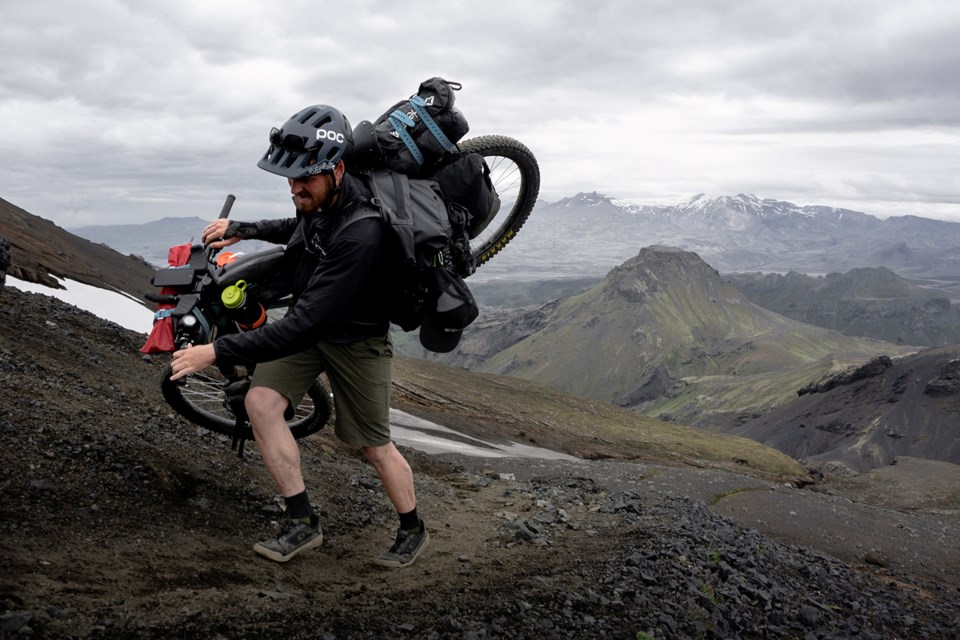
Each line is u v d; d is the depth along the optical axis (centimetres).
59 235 4238
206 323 460
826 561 998
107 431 600
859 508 1736
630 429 6066
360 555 547
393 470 508
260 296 481
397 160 444
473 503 959
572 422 5503
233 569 442
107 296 2828
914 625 757
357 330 448
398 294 442
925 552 1444
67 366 898
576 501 1089
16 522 416
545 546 696
